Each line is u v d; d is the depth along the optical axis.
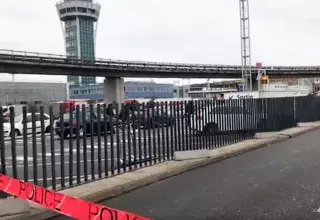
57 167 11.67
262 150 13.66
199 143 12.52
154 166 9.98
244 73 40.12
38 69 61.50
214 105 13.47
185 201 7.14
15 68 58.69
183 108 11.77
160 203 7.07
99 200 7.34
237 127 15.08
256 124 16.80
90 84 143.75
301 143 15.27
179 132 11.46
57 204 4.39
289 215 6.18
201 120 12.63
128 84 125.94
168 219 6.16
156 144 10.79
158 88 136.00
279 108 19.53
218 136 13.63
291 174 9.23
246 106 15.91
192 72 84.19
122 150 10.25
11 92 119.44
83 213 4.01
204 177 9.23
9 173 10.55
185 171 10.02
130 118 9.66
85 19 152.75
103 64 69.81
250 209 6.54
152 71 77.31
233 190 7.85
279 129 19.42
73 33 152.00
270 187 8.00
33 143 7.25
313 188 7.80
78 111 8.27
